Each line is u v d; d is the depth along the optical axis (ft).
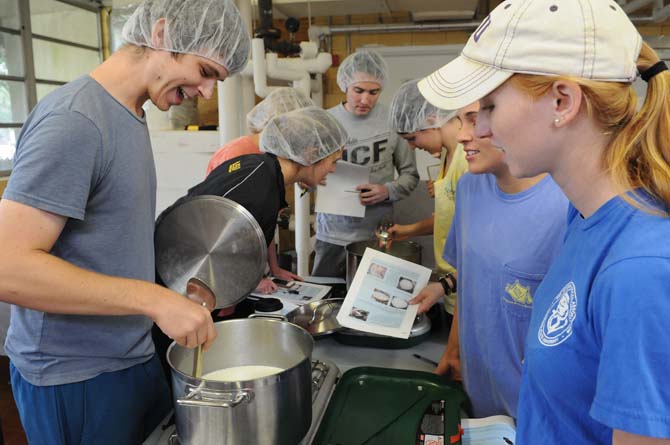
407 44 12.89
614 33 1.60
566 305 1.79
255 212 4.57
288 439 2.71
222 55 3.40
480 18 12.52
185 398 2.55
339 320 4.13
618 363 1.45
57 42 13.52
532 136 1.75
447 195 5.16
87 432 3.40
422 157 12.87
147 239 3.46
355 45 13.07
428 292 4.37
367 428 3.03
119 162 3.13
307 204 9.16
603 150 1.72
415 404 3.25
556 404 1.82
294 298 5.40
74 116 2.84
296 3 9.86
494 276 3.29
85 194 2.90
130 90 3.25
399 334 4.05
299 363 2.76
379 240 5.74
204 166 8.20
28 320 3.22
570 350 1.73
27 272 2.66
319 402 3.33
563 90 1.64
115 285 2.84
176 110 8.54
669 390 1.40
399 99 5.92
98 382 3.38
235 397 2.53
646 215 1.58
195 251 3.94
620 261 1.51
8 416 7.77
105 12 14.74
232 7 3.41
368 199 7.53
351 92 8.04
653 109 1.62
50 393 3.26
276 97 7.50
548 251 3.06
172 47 3.18
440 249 5.34
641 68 1.68
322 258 8.55
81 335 3.27
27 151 2.74
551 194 3.08
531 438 1.99
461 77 1.85
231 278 3.93
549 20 1.64
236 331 3.51
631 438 1.45
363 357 4.23
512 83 1.74
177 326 2.85
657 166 1.59
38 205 2.71
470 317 3.54
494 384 3.43
